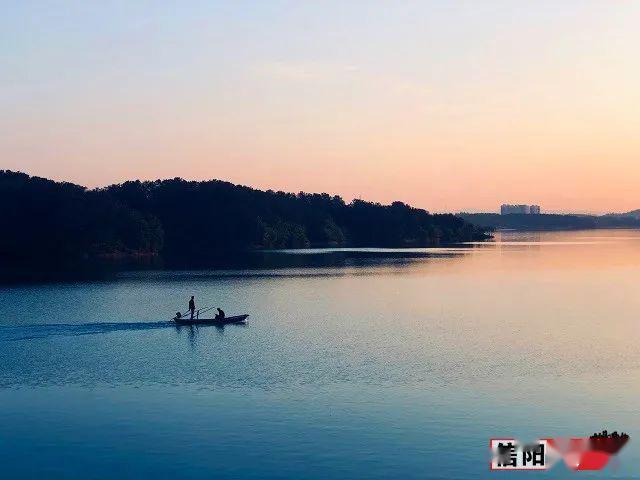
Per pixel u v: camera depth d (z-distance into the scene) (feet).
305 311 275.59
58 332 219.41
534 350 187.52
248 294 342.03
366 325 236.63
